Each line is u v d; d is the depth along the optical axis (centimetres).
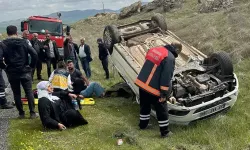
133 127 639
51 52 1101
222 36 1295
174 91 635
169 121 632
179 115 611
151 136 590
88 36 2525
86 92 861
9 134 590
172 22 1836
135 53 770
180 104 612
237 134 559
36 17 1611
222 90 634
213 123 604
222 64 672
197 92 636
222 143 530
